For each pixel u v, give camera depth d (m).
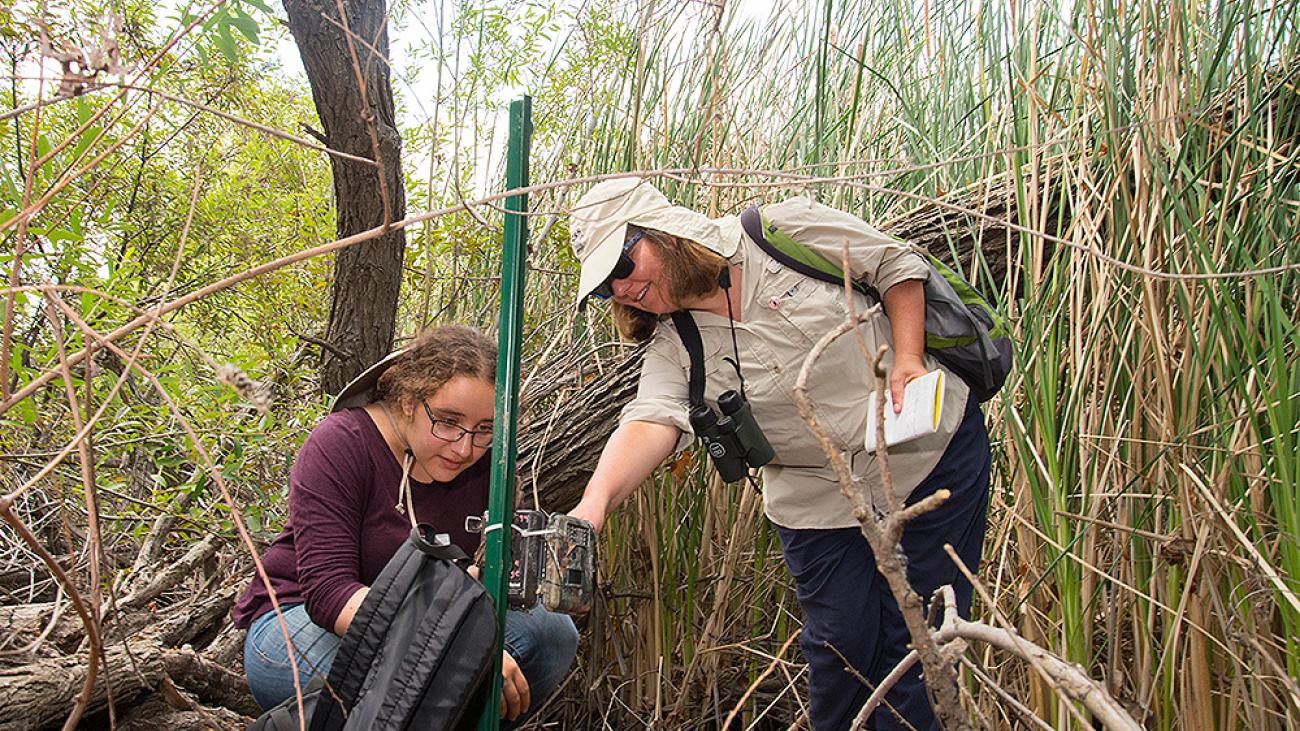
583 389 2.77
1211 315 1.94
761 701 2.75
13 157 2.10
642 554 2.66
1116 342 2.10
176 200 3.44
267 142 3.54
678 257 1.94
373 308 3.04
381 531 1.97
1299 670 1.67
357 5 2.55
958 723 0.87
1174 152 2.14
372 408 2.05
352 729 1.53
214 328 3.70
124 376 1.09
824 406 2.01
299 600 1.98
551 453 2.64
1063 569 2.00
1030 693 2.01
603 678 2.67
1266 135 2.22
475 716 1.62
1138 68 2.27
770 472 2.15
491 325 3.17
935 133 2.84
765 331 2.00
